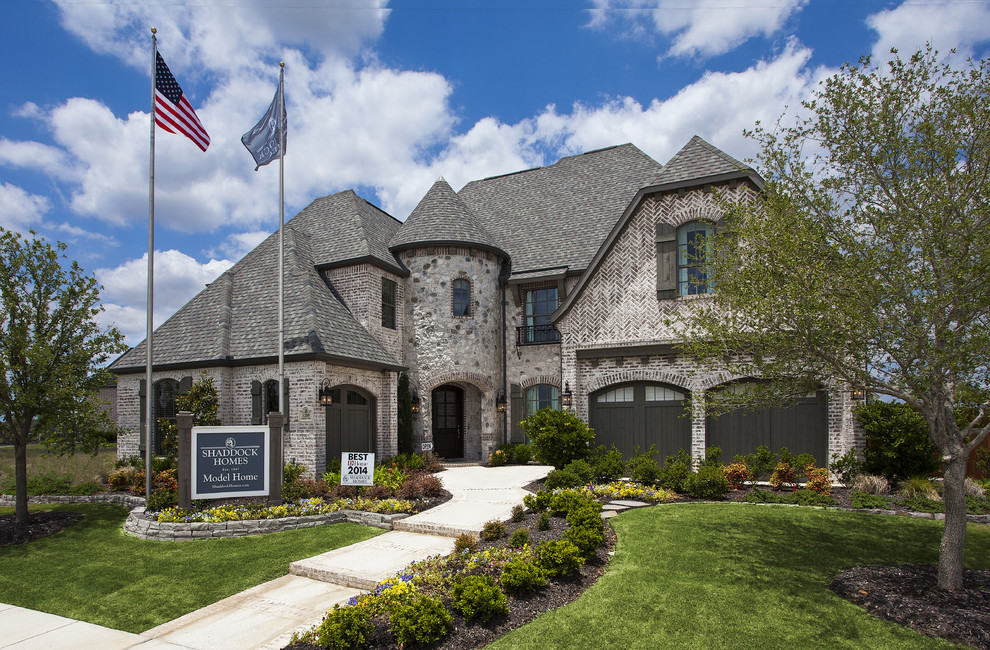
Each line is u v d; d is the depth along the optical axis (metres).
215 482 12.28
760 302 7.88
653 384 16.70
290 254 21.22
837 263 7.66
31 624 7.75
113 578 9.38
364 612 6.50
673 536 9.88
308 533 11.52
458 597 6.84
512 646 6.16
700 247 9.88
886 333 7.36
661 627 6.55
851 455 13.77
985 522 10.87
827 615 6.82
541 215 25.86
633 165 26.08
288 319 18.69
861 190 7.83
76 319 13.30
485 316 23.06
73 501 15.87
